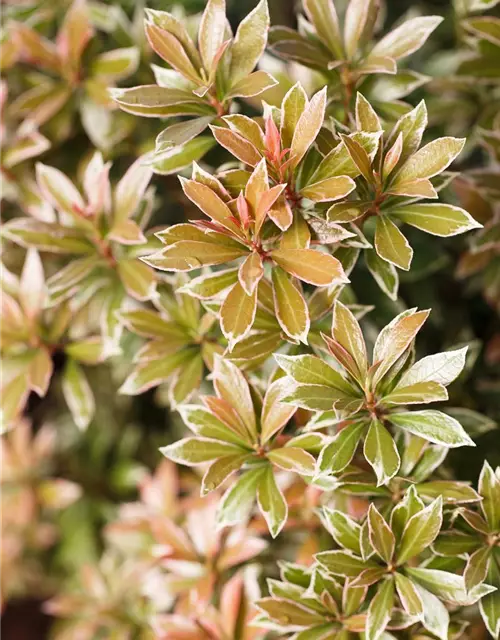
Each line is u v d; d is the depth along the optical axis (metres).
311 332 0.77
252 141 0.73
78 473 1.03
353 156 0.72
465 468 0.82
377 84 0.81
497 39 0.82
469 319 0.95
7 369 0.81
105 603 0.94
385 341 0.72
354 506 0.78
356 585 0.72
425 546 0.72
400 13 0.94
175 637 0.80
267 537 0.85
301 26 0.81
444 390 0.71
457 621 0.75
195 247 0.72
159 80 0.77
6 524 1.00
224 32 0.75
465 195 0.84
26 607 1.31
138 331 0.80
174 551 0.83
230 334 0.71
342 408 0.71
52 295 0.80
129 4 0.91
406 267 0.72
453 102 0.89
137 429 1.05
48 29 0.91
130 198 0.80
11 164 0.86
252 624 0.75
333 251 0.75
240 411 0.75
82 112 0.88
